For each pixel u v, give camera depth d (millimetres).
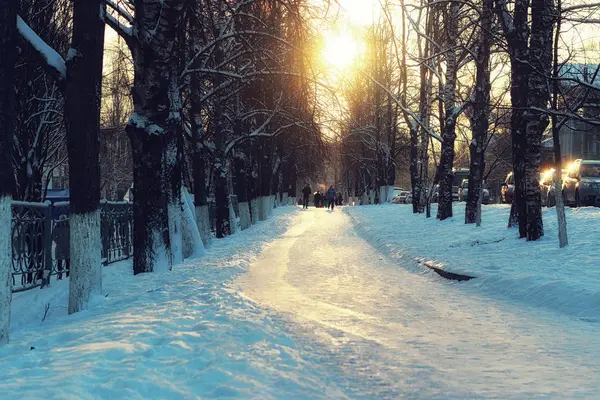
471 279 12148
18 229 11781
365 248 21250
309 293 11055
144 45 14094
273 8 18047
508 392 5062
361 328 7871
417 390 5199
